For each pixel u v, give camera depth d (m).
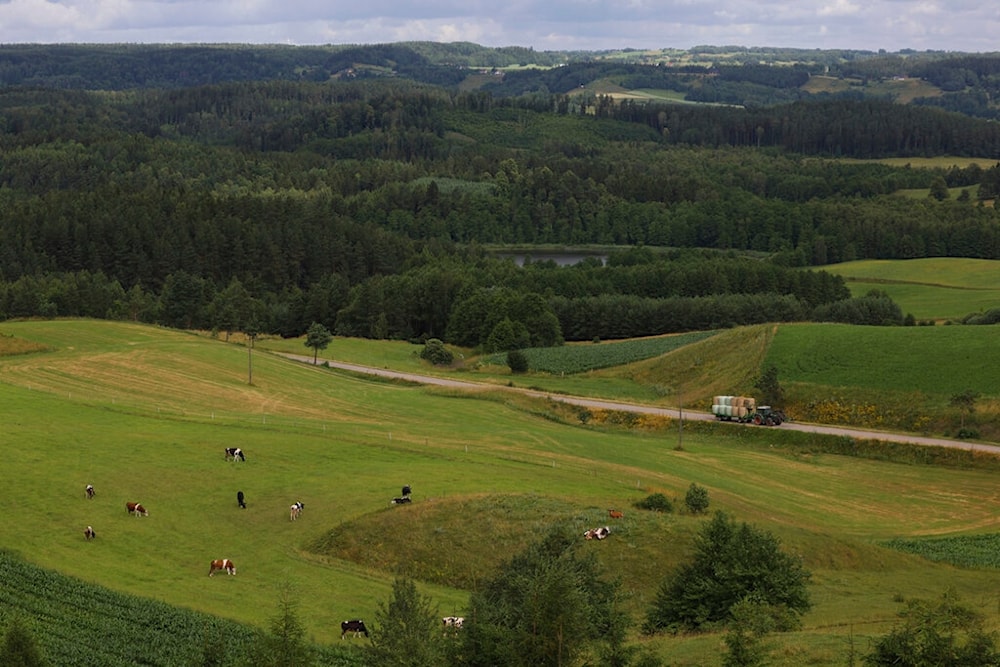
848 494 86.81
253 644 41.22
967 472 92.81
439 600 56.28
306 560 60.88
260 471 75.62
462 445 89.19
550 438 97.25
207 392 110.88
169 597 53.66
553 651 37.78
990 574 65.62
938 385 109.19
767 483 88.56
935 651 35.94
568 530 53.56
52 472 71.88
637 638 48.66
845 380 114.81
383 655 39.06
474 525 64.88
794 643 42.94
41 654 40.75
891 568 65.75
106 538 61.84
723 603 50.16
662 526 64.50
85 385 107.94
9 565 54.50
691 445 102.56
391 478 74.62
